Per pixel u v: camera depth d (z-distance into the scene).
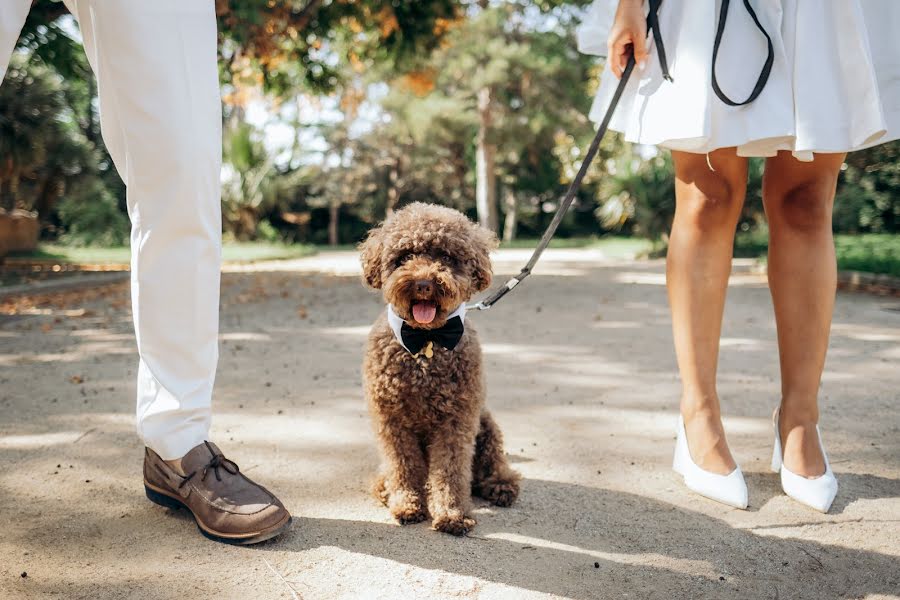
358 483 2.70
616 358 5.20
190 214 2.13
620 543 2.20
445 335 2.30
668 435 3.32
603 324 6.84
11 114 14.12
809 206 2.62
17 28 1.92
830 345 5.49
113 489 2.59
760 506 2.48
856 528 2.30
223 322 7.07
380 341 2.40
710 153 2.59
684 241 2.69
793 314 2.62
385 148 33.47
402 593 1.88
